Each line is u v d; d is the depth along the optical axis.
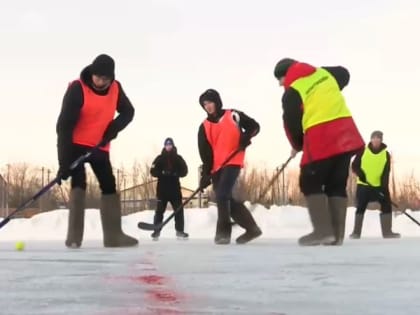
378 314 2.23
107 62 5.94
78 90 5.96
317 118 5.86
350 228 14.27
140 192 36.69
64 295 2.62
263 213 14.86
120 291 2.73
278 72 6.21
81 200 6.19
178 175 11.07
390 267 3.68
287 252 4.92
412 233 13.76
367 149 10.54
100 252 5.13
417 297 2.58
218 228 7.19
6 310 2.28
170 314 2.21
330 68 6.36
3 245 7.07
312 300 2.51
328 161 5.86
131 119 6.29
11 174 49.88
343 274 3.34
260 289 2.80
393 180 34.81
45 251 5.36
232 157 7.16
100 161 6.14
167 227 13.36
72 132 5.96
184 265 3.83
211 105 7.25
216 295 2.63
